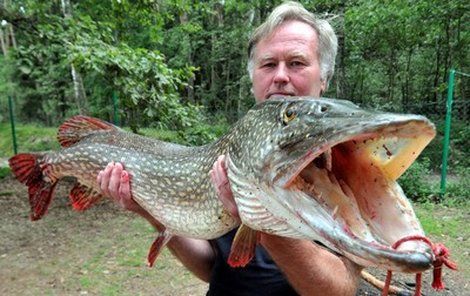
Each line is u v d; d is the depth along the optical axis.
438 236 2.22
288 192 0.46
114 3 2.93
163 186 0.72
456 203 2.85
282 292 0.68
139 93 2.49
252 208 0.52
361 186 0.45
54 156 0.90
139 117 2.74
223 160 0.57
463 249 2.05
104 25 2.80
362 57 6.05
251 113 0.56
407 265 0.36
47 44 2.61
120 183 0.76
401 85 6.40
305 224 0.44
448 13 4.75
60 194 3.25
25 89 9.38
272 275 0.68
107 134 0.85
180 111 2.62
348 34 5.28
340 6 4.87
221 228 0.66
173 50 8.06
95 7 3.07
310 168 0.47
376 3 4.77
